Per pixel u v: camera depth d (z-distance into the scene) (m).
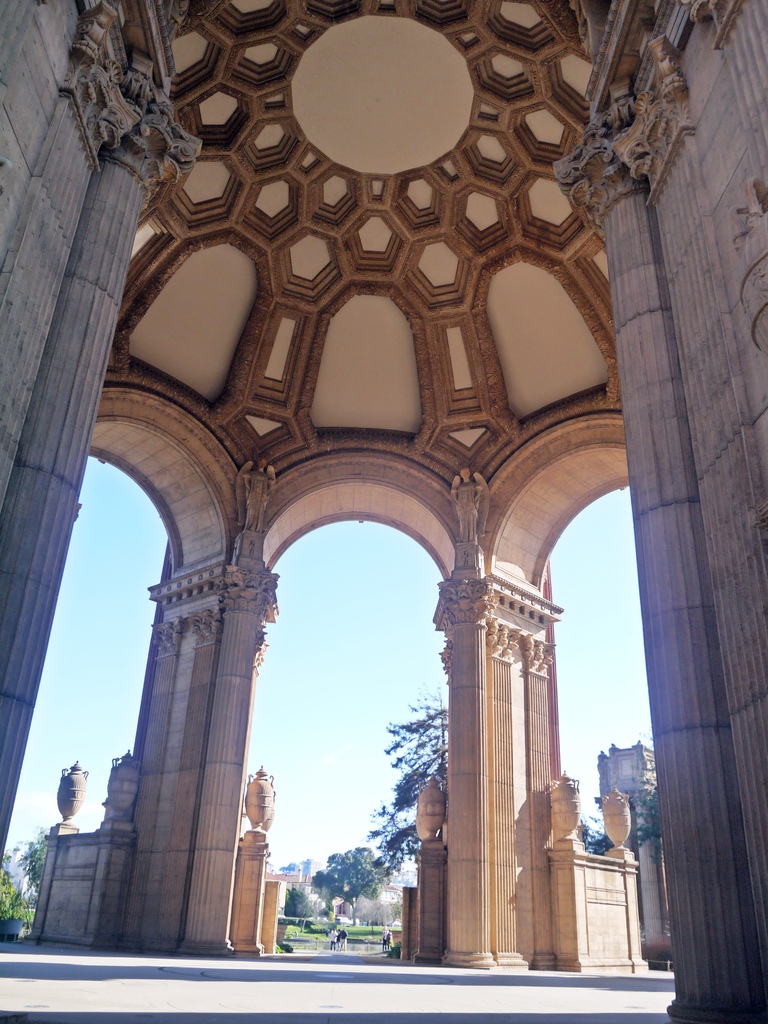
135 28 12.09
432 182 26.08
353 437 28.98
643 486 10.44
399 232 27.19
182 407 26.75
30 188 9.40
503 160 25.09
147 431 26.50
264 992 10.25
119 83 11.70
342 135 24.81
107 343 10.94
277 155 25.16
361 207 26.69
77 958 16.30
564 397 28.19
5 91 8.55
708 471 9.30
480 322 27.70
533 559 29.12
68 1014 6.66
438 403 28.69
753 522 8.16
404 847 43.50
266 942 26.92
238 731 24.45
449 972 19.19
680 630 9.44
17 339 8.90
